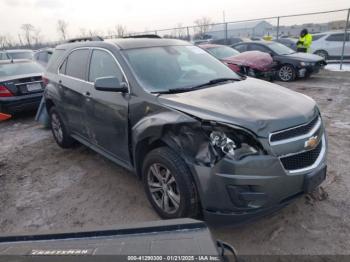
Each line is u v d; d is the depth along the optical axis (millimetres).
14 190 4055
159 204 3105
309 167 2674
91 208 3484
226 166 2420
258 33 22188
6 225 3283
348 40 15156
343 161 4195
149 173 3127
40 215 3432
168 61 3766
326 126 5738
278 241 2729
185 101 2900
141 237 1492
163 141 2844
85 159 4891
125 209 3404
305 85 10039
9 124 7461
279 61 10922
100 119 3832
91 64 4117
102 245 1437
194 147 2574
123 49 3727
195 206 2729
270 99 2953
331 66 14438
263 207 2477
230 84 3516
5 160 5094
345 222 2914
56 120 5285
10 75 7562
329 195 3371
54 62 5164
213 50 11359
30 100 7434
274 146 2475
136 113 3221
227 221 2541
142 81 3334
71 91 4410
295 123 2592
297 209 3145
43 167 4715
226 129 2480
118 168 4469
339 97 8094
